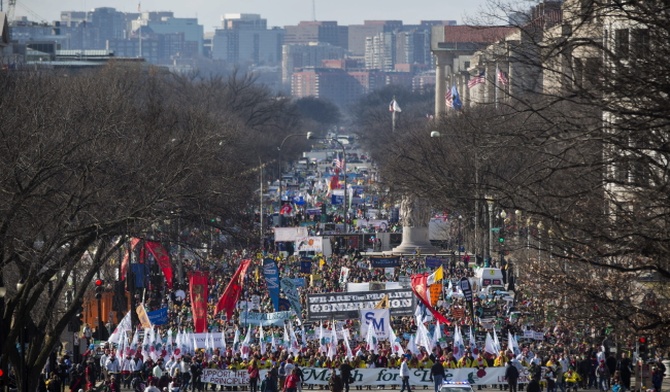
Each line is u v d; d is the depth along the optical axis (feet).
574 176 265.54
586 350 470.39
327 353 497.05
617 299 314.14
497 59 265.13
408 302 532.73
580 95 227.61
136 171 430.61
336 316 523.70
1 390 349.20
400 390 490.90
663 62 222.07
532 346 492.95
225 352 497.46
